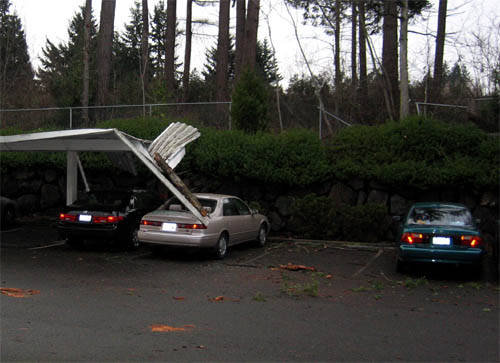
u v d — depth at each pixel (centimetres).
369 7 1834
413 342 603
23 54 3681
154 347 566
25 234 1548
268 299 824
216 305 775
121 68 4253
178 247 1276
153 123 1770
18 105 2781
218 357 537
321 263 1170
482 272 1098
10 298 791
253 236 1359
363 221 1452
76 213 1252
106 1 2552
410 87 2425
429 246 995
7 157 1891
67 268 1057
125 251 1286
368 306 790
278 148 1573
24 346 559
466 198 1458
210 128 1786
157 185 1762
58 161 1825
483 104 1792
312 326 666
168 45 2717
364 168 1507
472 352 569
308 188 1602
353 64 2450
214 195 1282
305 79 2467
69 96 2497
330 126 1850
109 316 695
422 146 1500
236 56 2675
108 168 1789
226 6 2603
